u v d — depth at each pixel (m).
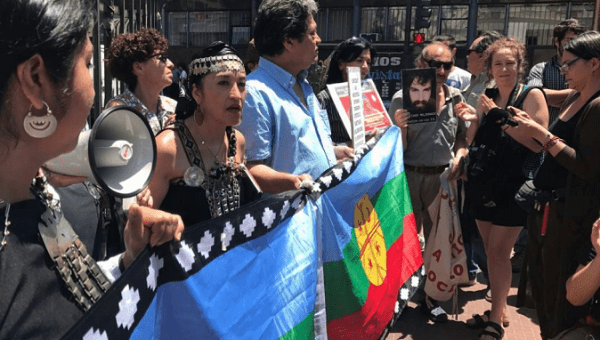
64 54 0.78
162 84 3.03
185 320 1.24
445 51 3.76
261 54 2.36
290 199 1.72
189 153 1.72
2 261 0.78
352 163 2.20
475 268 4.55
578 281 2.14
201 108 1.77
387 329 2.47
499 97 3.49
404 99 3.64
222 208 1.75
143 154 1.04
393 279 2.56
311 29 2.27
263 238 1.55
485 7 17.89
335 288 2.07
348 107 2.75
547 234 2.88
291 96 2.32
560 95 4.18
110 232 1.60
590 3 17.06
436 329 3.69
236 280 1.42
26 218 0.84
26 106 0.78
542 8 17.53
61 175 0.98
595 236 2.07
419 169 3.87
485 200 3.35
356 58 3.54
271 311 1.58
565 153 2.71
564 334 2.23
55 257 0.86
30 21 0.73
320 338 1.90
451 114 3.85
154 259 1.13
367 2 18.45
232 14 20.25
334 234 2.04
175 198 1.71
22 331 0.79
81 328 0.84
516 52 3.37
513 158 3.26
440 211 3.56
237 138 1.95
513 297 4.26
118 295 0.96
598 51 2.73
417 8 12.77
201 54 1.76
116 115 0.97
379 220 2.48
